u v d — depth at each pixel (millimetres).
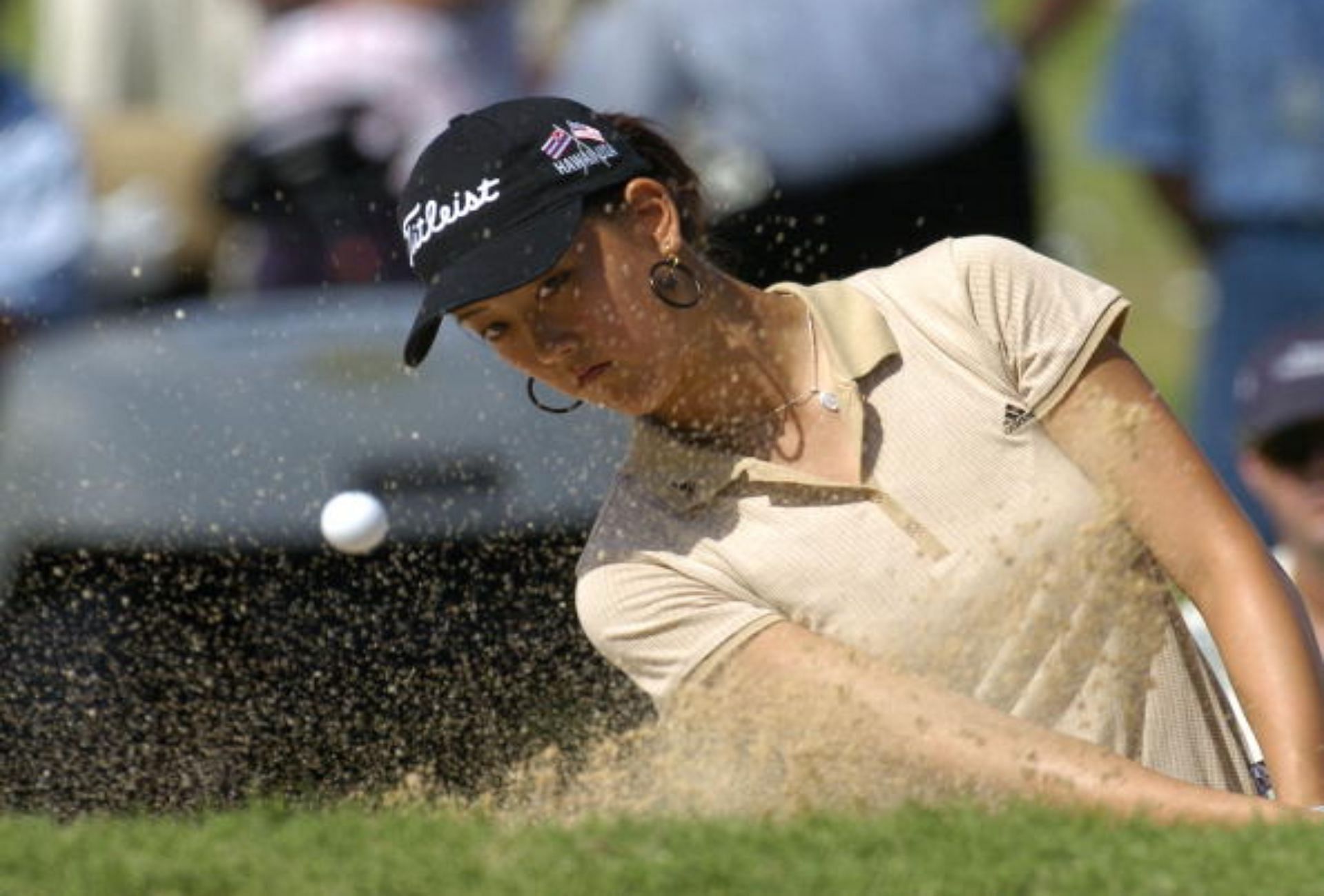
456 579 22672
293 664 21438
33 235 31891
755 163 30516
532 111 15312
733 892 12656
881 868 12891
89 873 13242
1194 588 15461
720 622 15289
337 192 32344
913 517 15422
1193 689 15711
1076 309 15625
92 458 24125
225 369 25594
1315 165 32000
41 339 28453
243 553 23141
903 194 31016
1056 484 15492
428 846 13555
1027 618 15414
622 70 31328
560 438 23625
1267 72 32094
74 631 22453
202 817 15375
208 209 34000
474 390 24359
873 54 30906
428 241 15172
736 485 15531
